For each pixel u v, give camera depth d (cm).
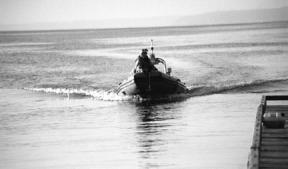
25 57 9700
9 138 2838
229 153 2283
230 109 3531
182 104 3894
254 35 16738
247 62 7112
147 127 3016
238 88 4688
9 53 11169
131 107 3884
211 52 9269
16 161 2319
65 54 10231
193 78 5522
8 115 3656
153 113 3544
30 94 4816
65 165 2214
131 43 14788
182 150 2378
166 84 4194
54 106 4050
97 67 7206
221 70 6153
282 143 1795
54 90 5059
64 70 6962
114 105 4019
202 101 3994
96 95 4612
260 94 4294
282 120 2030
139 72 4175
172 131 2839
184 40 15500
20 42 18612
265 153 1688
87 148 2509
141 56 4259
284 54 8381
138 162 2206
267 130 2002
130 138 2705
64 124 3241
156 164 2164
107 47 12756
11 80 6038
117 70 6738
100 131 2950
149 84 4153
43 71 6919
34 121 3388
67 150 2488
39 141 2723
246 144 2434
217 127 2888
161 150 2402
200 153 2306
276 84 4894
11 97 4634
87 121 3328
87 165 2194
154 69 4228
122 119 3362
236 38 15062
